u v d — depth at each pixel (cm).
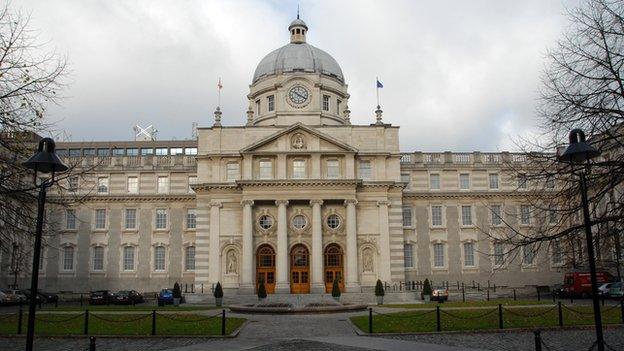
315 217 6906
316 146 7138
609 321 3378
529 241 2414
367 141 7375
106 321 3647
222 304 5731
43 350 2630
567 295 6172
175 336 3019
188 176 8044
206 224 7138
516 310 4038
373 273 6981
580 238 2489
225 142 7344
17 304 5947
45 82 2820
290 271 7000
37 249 1953
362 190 7162
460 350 2502
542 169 2381
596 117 2300
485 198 8019
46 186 2045
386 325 3381
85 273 7781
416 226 7931
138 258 7825
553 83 2455
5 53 2678
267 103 8238
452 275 7844
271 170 7112
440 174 8100
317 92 8000
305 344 2739
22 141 2875
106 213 7944
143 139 10856
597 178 2270
